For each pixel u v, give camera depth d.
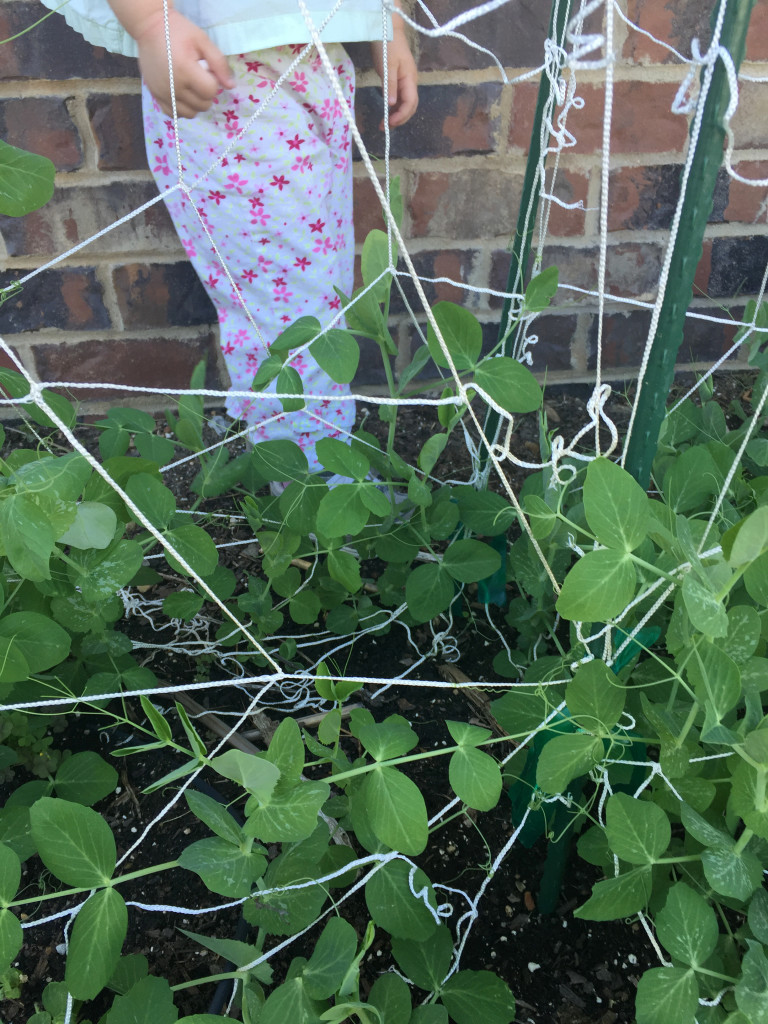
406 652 1.04
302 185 1.06
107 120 1.24
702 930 0.56
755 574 0.60
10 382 0.83
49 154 1.25
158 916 0.78
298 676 0.62
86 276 1.36
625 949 0.76
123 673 0.85
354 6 0.99
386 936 0.77
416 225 1.38
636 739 0.63
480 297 1.47
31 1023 0.63
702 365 1.58
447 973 0.69
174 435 1.47
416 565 1.15
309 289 1.15
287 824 0.55
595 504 0.53
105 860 0.55
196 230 1.13
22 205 0.66
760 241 1.46
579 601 0.54
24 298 1.37
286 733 0.56
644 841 0.59
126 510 0.80
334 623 1.00
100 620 0.81
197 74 0.91
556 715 0.70
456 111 1.28
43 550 0.61
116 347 1.44
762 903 0.57
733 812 0.62
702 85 0.49
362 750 0.92
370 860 0.64
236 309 1.19
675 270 0.54
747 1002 0.52
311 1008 0.54
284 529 0.95
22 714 0.83
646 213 1.41
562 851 0.73
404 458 1.39
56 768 0.84
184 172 1.07
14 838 0.72
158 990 0.59
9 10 1.14
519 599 0.96
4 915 0.53
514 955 0.76
